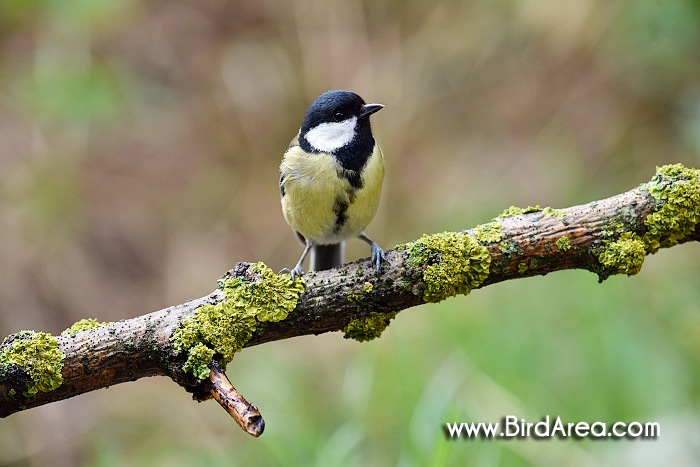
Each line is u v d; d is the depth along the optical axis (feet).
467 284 17.13
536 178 42.75
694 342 28.78
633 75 43.45
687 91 39.73
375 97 47.06
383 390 28.63
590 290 32.81
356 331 17.33
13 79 41.52
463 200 42.78
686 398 26.63
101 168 44.60
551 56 46.32
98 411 35.42
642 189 17.13
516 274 17.26
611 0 44.45
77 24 36.76
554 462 24.20
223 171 46.11
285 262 42.39
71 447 34.58
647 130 42.37
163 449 31.78
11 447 34.47
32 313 39.45
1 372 15.70
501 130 45.32
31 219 41.45
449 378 26.07
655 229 16.88
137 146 45.98
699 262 34.91
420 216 42.98
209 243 43.27
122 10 40.09
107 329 16.28
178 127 47.21
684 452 24.22
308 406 31.09
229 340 16.34
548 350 30.22
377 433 27.40
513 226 17.15
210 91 48.57
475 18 48.16
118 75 40.96
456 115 46.42
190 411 34.27
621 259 16.81
